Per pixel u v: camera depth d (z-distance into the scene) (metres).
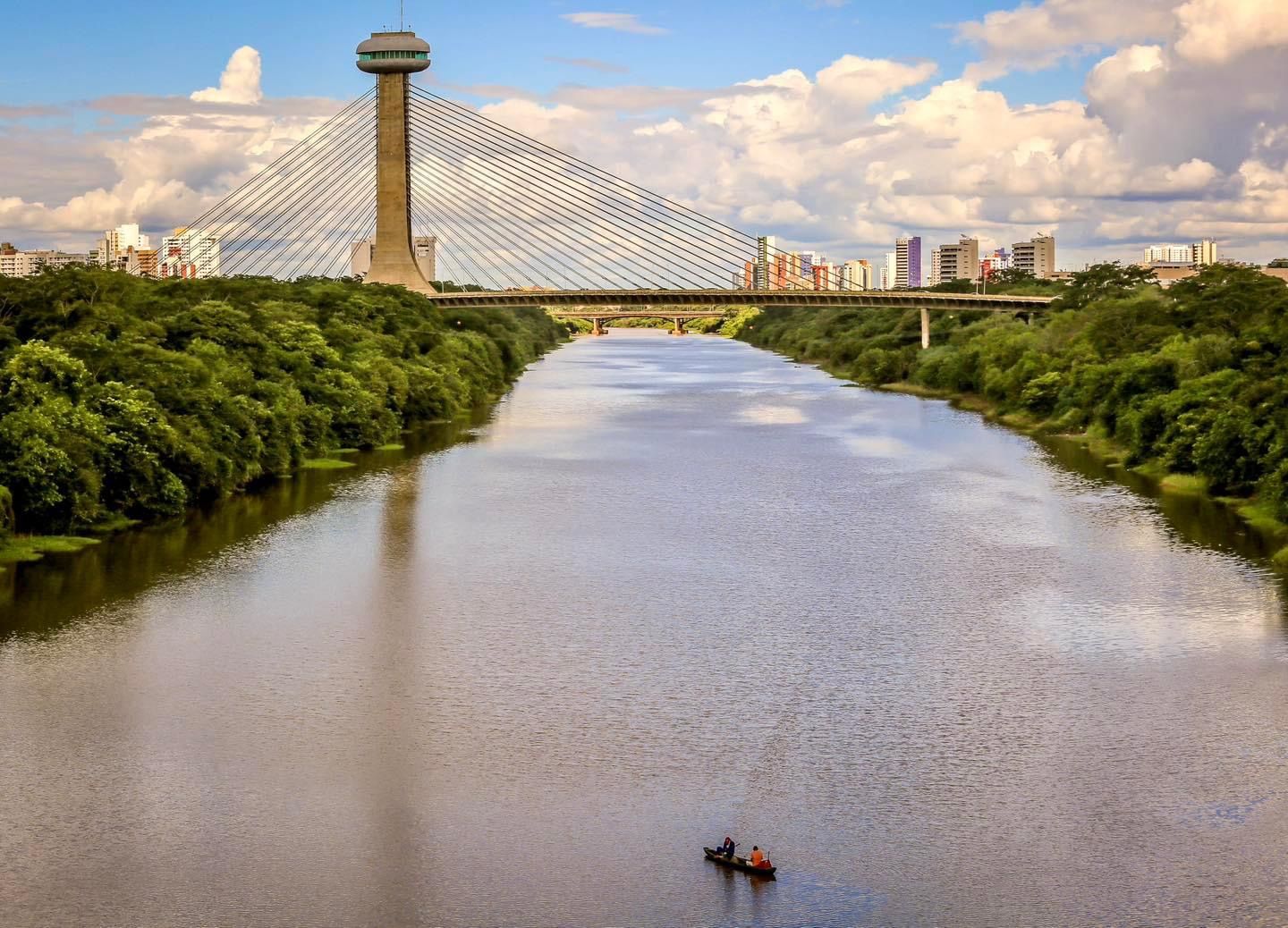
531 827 55.56
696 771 60.69
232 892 50.66
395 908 49.84
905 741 63.78
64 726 64.69
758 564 96.50
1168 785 58.97
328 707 67.69
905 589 89.44
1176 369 148.12
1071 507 116.00
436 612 84.25
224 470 118.12
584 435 169.12
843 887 51.31
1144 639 78.00
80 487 100.06
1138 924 48.84
